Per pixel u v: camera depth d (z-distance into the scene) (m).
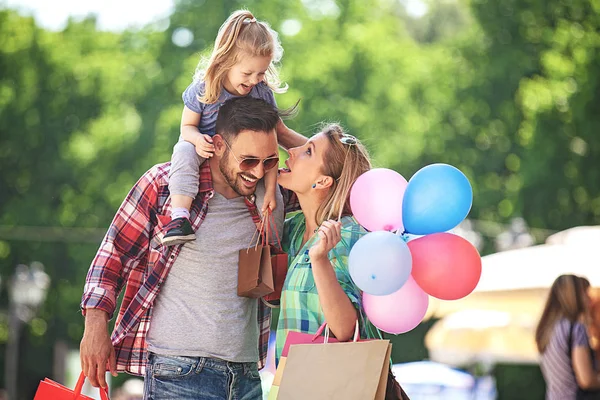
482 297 10.52
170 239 3.93
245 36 4.24
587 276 10.09
